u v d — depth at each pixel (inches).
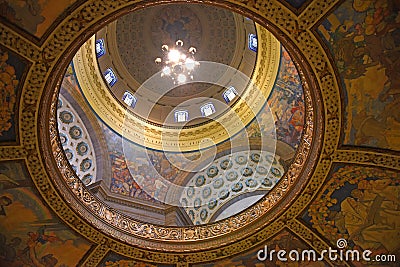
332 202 478.3
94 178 654.5
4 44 388.8
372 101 428.8
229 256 503.8
